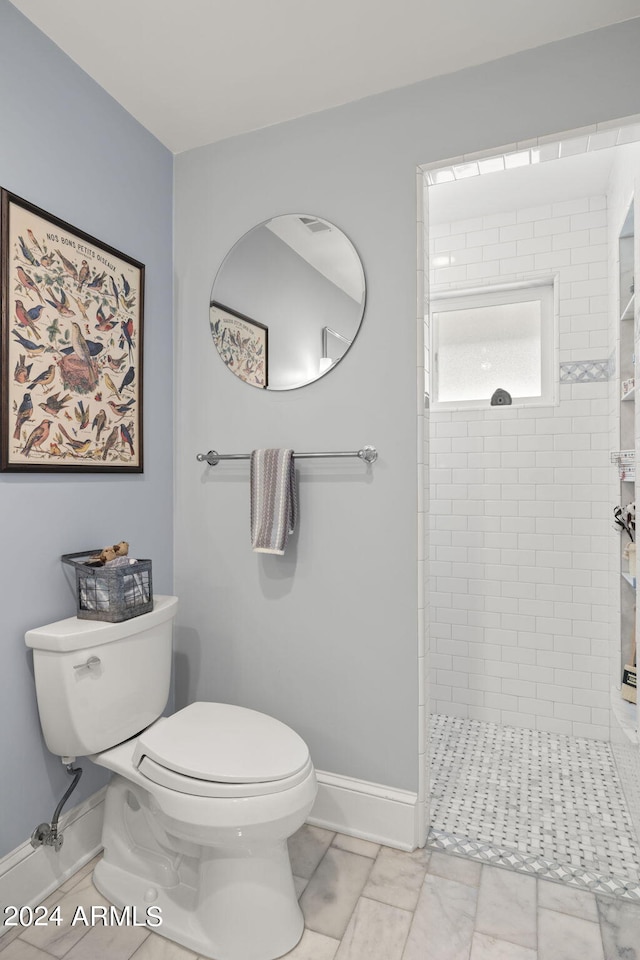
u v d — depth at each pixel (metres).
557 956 1.38
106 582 1.60
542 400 2.81
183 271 2.18
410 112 1.81
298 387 1.97
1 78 1.47
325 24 1.56
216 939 1.38
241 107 1.93
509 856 1.76
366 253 1.87
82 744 1.52
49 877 1.60
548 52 1.64
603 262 2.59
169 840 1.55
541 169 2.38
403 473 1.82
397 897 1.57
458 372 3.03
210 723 1.60
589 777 2.27
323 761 1.94
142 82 1.80
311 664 1.96
